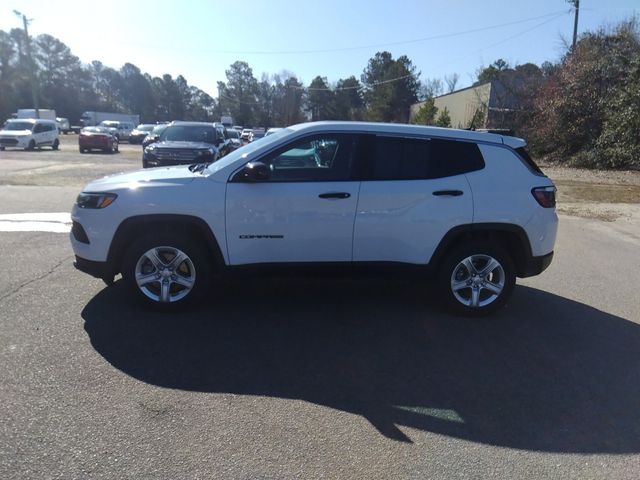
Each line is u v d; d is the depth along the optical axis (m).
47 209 10.06
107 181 5.02
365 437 3.16
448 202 4.97
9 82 77.69
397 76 80.25
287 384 3.77
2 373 3.70
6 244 7.24
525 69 33.47
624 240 9.55
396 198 4.89
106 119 73.69
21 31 78.94
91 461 2.81
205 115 133.62
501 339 4.74
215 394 3.58
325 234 4.87
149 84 125.00
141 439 3.03
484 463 2.96
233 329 4.70
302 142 4.91
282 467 2.85
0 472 2.69
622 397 3.79
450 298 5.18
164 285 4.91
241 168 4.82
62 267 6.23
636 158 22.06
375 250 4.97
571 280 6.80
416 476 2.83
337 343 4.50
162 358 4.07
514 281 5.22
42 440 2.97
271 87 118.56
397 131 5.02
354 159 4.93
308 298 5.61
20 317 4.71
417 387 3.81
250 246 4.85
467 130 5.32
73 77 99.12
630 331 5.06
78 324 4.62
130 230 4.80
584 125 24.69
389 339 4.64
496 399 3.69
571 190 16.42
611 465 2.99
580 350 4.57
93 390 3.54
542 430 3.32
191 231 4.94
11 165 20.55
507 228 5.07
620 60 23.84
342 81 103.25
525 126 28.66
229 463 2.86
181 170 5.36
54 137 33.47
